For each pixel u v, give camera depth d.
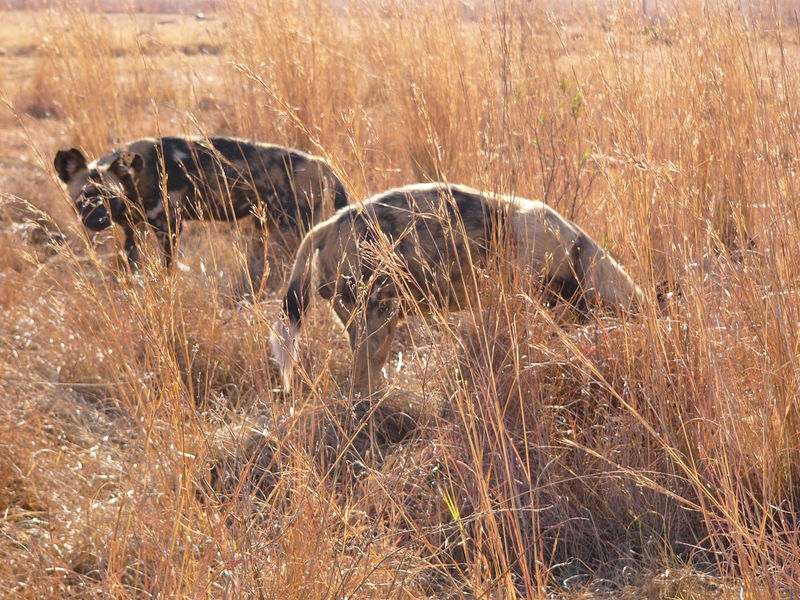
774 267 3.52
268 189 6.43
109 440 4.25
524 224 4.34
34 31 10.35
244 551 2.84
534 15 6.00
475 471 3.33
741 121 4.55
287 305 4.49
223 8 8.98
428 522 3.48
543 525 3.59
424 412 4.12
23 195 7.96
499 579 2.88
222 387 4.77
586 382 3.96
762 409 3.48
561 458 3.76
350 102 7.97
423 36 7.34
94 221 6.05
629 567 3.37
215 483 3.70
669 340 3.93
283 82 7.89
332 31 8.77
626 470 3.34
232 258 6.48
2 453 3.79
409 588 3.00
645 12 5.18
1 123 12.02
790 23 4.46
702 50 4.75
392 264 3.61
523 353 4.05
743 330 3.79
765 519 2.97
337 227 4.42
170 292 3.49
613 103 4.34
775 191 3.77
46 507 3.60
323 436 3.53
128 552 3.16
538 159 5.55
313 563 2.84
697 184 4.38
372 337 4.34
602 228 5.15
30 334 5.25
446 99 6.80
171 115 9.29
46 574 3.16
